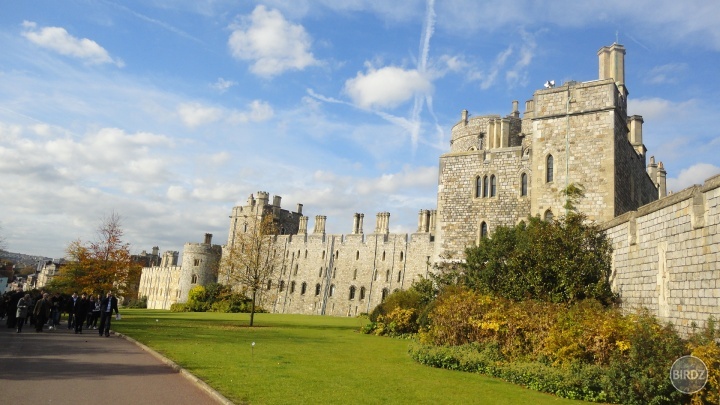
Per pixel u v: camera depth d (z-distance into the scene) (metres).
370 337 27.36
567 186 27.20
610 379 12.56
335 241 85.38
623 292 20.25
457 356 16.53
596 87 27.62
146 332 24.41
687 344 12.66
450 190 33.06
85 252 40.84
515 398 12.06
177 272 109.88
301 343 22.12
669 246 16.78
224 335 24.70
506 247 25.66
